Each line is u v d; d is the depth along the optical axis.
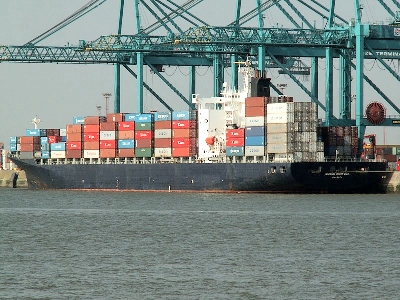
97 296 164.12
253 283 173.88
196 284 173.12
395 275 180.62
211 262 195.38
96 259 199.62
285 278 178.12
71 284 173.25
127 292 166.88
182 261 196.75
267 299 161.88
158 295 164.75
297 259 198.88
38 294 165.62
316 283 173.75
